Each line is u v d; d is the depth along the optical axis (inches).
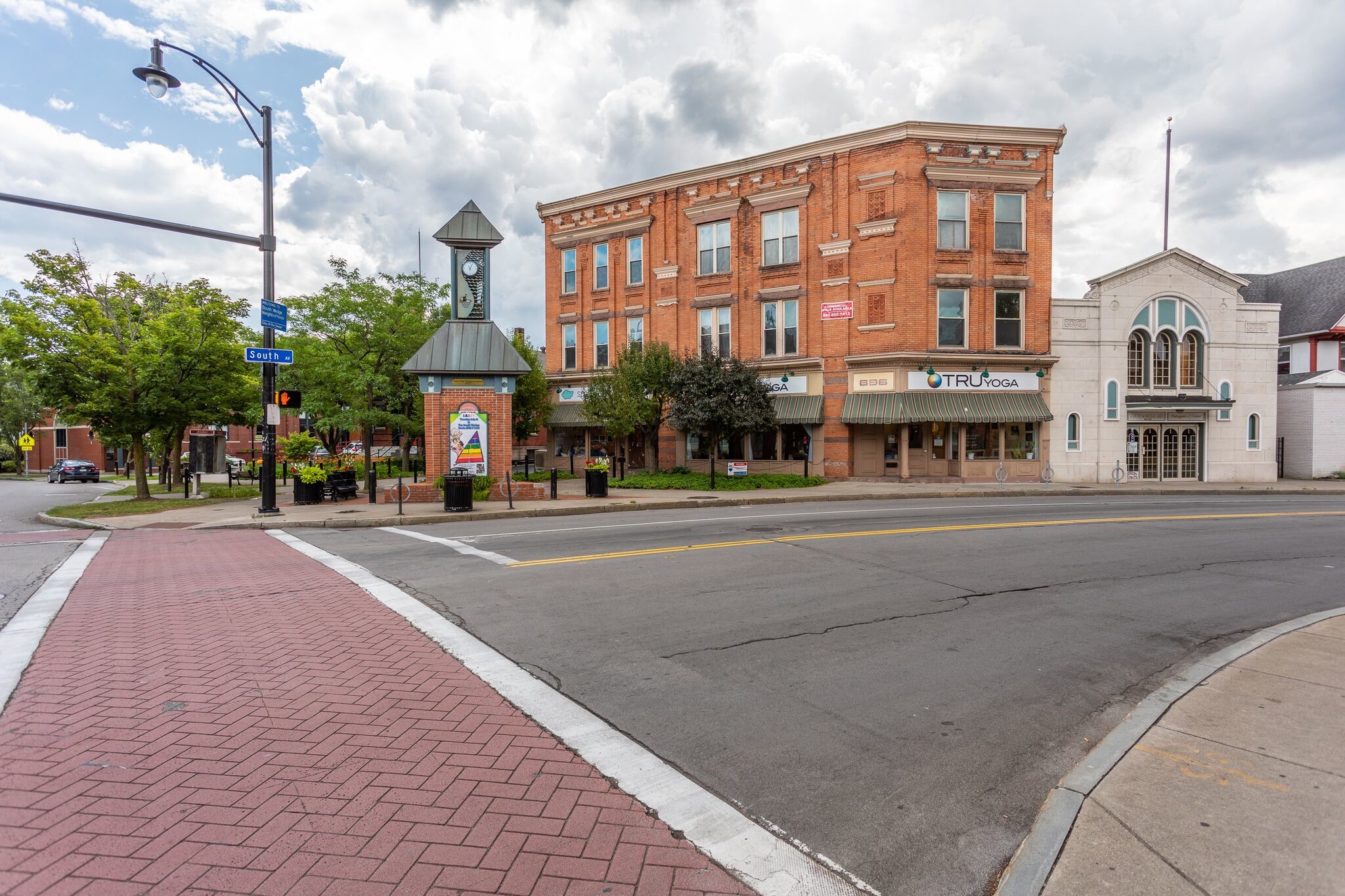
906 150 933.2
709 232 1090.1
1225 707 179.3
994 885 115.3
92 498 1010.1
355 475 805.2
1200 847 119.0
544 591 316.5
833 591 315.3
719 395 884.6
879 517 588.7
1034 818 136.3
